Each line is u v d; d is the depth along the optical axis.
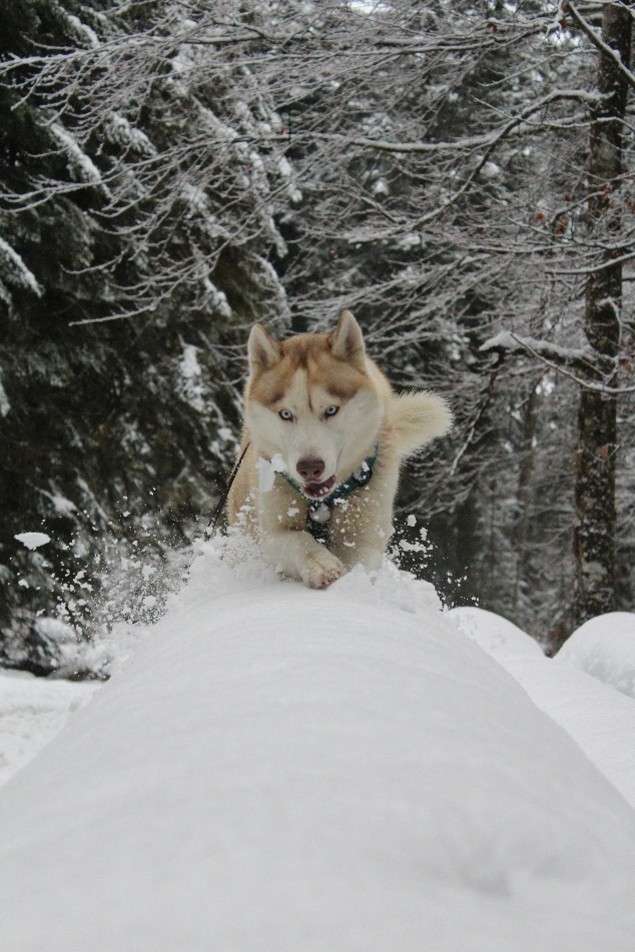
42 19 12.73
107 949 0.92
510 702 2.23
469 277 12.53
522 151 15.18
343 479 4.82
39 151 12.66
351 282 19.36
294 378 4.67
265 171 12.75
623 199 11.59
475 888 1.18
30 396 13.20
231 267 15.15
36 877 1.13
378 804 1.28
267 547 4.73
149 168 13.34
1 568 12.06
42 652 12.16
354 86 12.44
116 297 13.22
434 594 4.92
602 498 11.81
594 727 4.55
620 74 11.55
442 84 13.31
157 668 2.43
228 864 1.10
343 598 3.62
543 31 11.49
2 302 12.42
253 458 5.20
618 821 1.51
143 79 11.39
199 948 0.91
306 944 0.92
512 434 27.31
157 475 14.22
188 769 1.44
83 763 1.61
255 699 1.81
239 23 11.45
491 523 26.45
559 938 1.05
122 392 14.20
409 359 19.39
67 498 12.95
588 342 11.78
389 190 17.83
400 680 2.00
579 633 8.10
